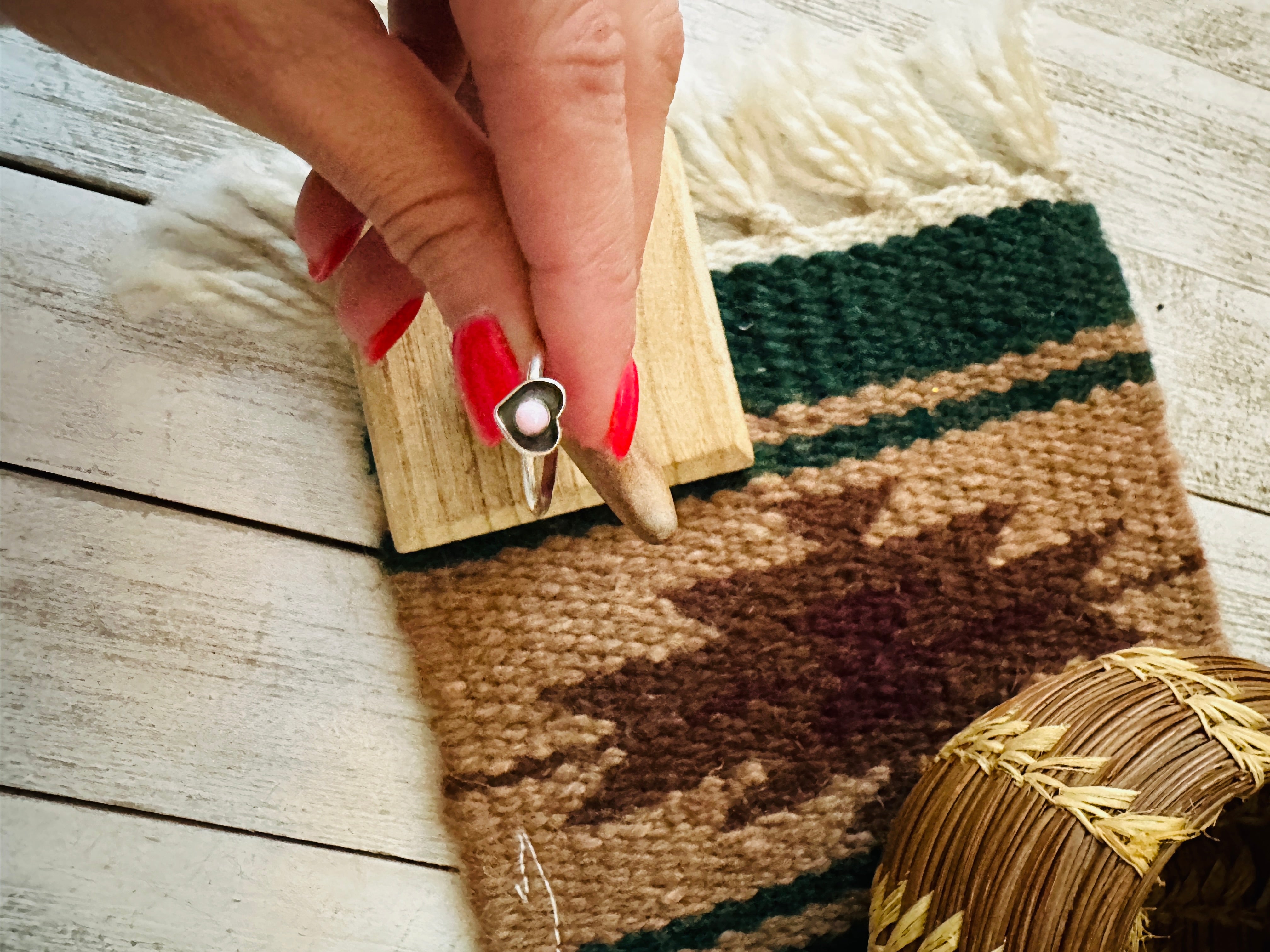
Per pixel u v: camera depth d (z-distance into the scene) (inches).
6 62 10.0
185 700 10.1
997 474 10.5
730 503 10.2
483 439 7.0
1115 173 11.0
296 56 6.0
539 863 10.1
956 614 10.4
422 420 9.7
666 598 10.2
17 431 10.0
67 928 10.0
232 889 10.1
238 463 10.2
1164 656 9.0
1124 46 11.0
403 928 10.2
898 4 10.8
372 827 10.2
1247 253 11.0
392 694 10.3
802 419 10.3
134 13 5.8
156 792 10.1
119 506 10.1
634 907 10.2
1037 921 8.3
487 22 5.9
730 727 10.2
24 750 10.0
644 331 9.8
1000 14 10.7
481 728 10.1
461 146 6.4
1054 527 10.5
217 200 10.0
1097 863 8.2
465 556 10.1
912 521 10.4
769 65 10.5
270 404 10.2
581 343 6.6
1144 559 10.5
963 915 8.5
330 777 10.2
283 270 10.1
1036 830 8.4
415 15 7.5
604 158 6.2
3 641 10.0
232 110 6.2
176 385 10.1
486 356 6.6
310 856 10.2
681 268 9.8
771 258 10.4
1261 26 11.1
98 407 10.1
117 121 10.1
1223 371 11.0
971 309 10.5
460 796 10.0
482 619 10.1
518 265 6.5
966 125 10.7
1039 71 10.8
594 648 10.1
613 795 10.1
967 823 8.7
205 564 10.2
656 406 9.8
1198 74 11.1
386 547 10.1
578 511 10.1
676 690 10.2
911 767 10.3
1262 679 8.9
